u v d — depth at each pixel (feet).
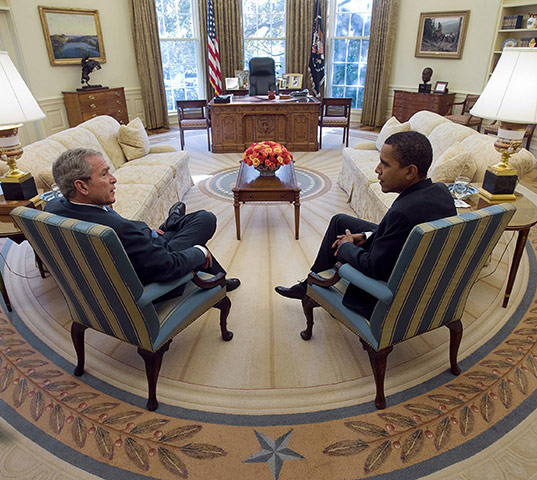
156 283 5.38
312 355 6.75
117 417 5.63
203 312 6.29
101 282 4.85
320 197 13.92
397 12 21.66
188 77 24.90
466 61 20.03
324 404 5.82
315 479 4.82
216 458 5.07
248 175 11.51
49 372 6.41
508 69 6.73
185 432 5.41
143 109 23.89
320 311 7.87
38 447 5.22
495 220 4.76
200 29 23.36
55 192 8.37
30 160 9.49
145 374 6.39
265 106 18.92
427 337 7.13
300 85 21.72
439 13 20.15
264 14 23.81
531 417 5.54
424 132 13.01
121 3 21.31
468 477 4.80
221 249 10.34
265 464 4.99
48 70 18.94
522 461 4.97
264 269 9.36
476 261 5.16
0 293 8.45
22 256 10.00
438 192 5.21
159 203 11.30
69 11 19.08
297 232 10.81
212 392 6.03
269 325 7.48
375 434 5.36
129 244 5.18
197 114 20.61
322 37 23.45
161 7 22.62
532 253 9.87
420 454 5.08
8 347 6.92
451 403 5.79
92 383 6.21
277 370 6.43
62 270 5.07
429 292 5.09
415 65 22.09
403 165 5.15
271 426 5.49
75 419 5.60
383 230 5.41
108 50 21.33
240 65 24.22
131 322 5.20
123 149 13.52
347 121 19.86
